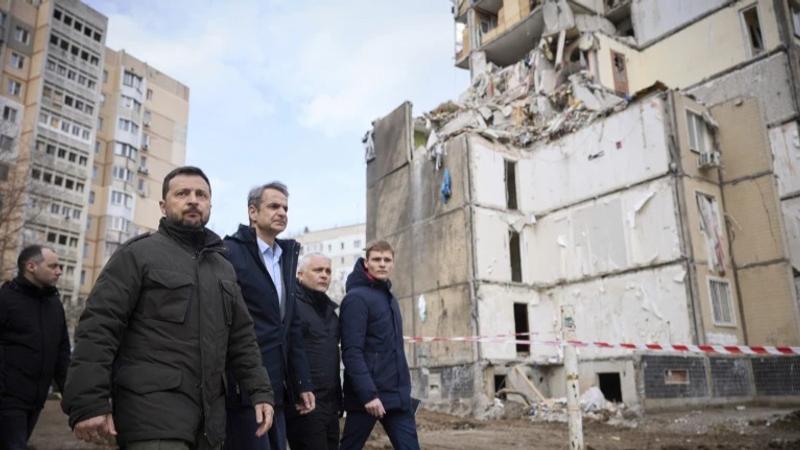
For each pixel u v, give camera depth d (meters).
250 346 3.31
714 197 17.44
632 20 27.88
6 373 4.45
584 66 25.73
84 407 2.54
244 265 4.02
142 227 55.81
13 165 33.31
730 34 23.91
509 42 30.83
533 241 20.30
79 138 48.88
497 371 17.80
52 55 47.62
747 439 9.55
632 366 14.58
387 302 4.88
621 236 17.75
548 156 20.53
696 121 17.80
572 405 7.16
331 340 4.91
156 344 2.83
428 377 19.20
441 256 19.73
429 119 26.17
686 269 15.95
